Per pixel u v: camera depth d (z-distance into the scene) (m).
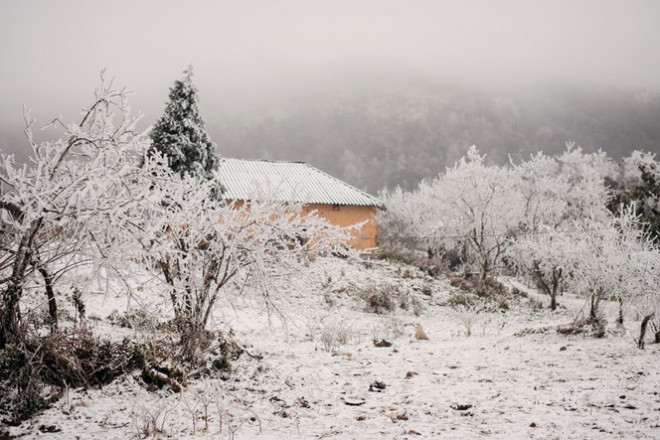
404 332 17.86
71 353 6.85
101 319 10.83
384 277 28.33
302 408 7.15
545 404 7.33
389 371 10.28
